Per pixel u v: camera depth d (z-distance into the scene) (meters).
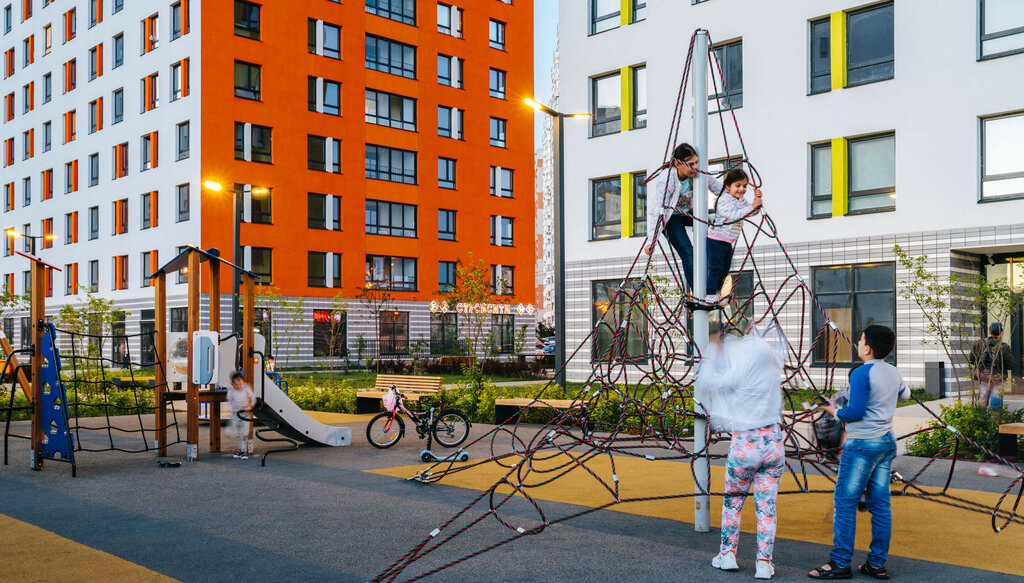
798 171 23.28
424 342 45.16
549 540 6.79
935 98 20.84
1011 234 19.58
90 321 32.50
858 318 21.97
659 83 26.41
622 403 7.49
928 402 18.50
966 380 20.28
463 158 51.75
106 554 6.39
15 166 57.22
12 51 57.56
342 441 13.33
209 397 12.16
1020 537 6.74
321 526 7.36
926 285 18.80
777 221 23.66
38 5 54.41
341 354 45.62
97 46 48.66
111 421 17.75
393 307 47.88
